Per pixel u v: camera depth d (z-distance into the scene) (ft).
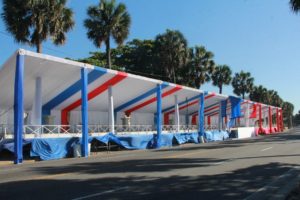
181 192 36.63
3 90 100.07
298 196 33.68
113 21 152.05
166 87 137.08
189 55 220.43
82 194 35.42
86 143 92.63
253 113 253.03
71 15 119.14
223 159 69.00
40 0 111.65
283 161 64.59
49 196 34.55
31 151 82.12
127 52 244.63
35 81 98.22
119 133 119.55
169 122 183.01
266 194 35.73
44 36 114.52
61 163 70.74
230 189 38.34
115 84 117.08
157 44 202.59
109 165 61.98
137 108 153.48
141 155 85.71
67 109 128.36
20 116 77.82
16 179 46.85
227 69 285.02
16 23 111.14
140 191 37.04
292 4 63.98
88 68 98.27
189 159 69.92
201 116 159.43
